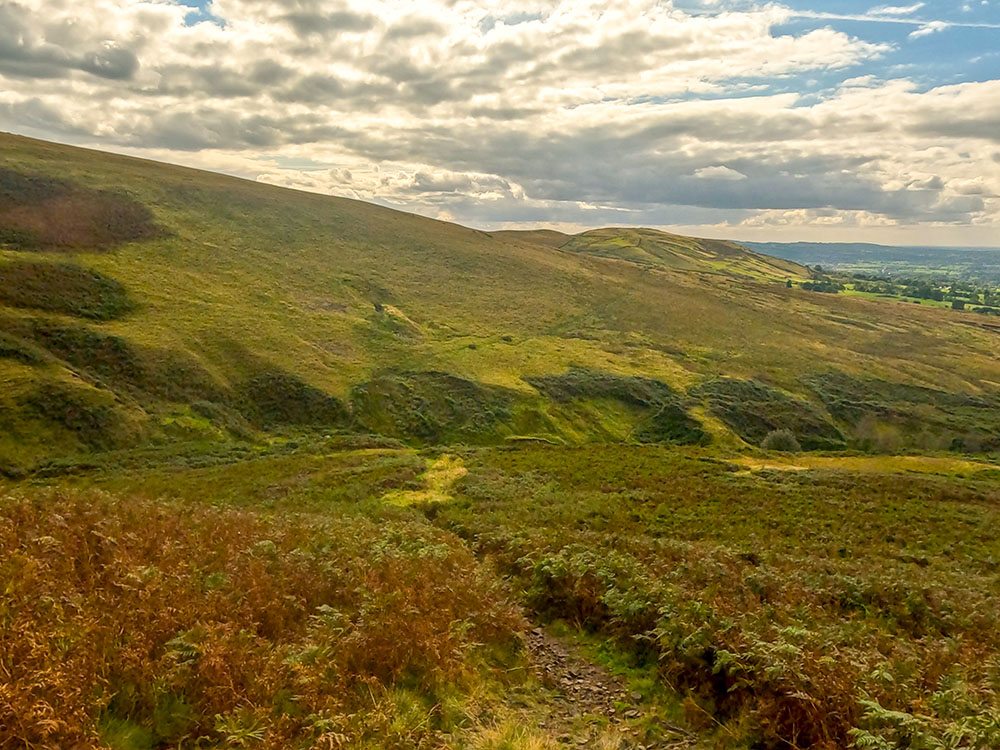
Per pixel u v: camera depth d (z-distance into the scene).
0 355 60.06
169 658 6.77
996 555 23.28
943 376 104.81
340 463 43.66
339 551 12.31
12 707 5.11
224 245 110.81
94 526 11.18
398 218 158.12
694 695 8.26
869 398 92.50
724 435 74.12
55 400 55.00
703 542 21.30
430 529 19.42
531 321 110.31
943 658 9.66
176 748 5.83
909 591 14.59
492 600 11.03
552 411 77.25
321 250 121.44
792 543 22.92
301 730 6.18
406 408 71.81
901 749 6.52
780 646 8.12
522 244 165.00
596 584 12.30
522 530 19.72
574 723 7.71
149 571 8.99
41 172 114.94
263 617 8.65
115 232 102.69
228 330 79.12
